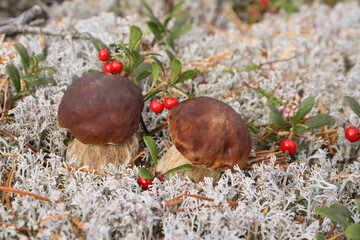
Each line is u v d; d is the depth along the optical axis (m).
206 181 0.50
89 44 0.61
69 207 0.50
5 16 0.75
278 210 0.50
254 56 0.67
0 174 0.51
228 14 0.86
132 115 0.50
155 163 0.51
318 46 0.68
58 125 0.54
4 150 0.52
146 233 0.50
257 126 0.56
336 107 0.60
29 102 0.54
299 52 0.67
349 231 0.47
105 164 0.52
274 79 0.61
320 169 0.52
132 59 0.53
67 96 0.50
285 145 0.53
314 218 0.51
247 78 0.62
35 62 0.55
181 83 0.59
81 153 0.52
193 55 0.63
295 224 0.49
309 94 0.61
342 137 0.56
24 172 0.52
